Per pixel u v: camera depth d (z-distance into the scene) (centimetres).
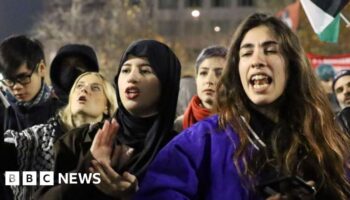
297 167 277
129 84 327
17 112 423
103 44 5847
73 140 326
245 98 290
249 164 273
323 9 557
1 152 347
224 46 443
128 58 333
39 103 427
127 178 290
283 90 289
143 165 318
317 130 288
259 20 293
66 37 6134
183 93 574
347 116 426
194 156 278
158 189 274
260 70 283
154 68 328
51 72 456
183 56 6031
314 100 292
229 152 276
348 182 287
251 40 289
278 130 284
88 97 390
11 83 421
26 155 361
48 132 371
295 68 291
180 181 274
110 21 6044
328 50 3031
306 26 2797
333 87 605
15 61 419
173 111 333
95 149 291
